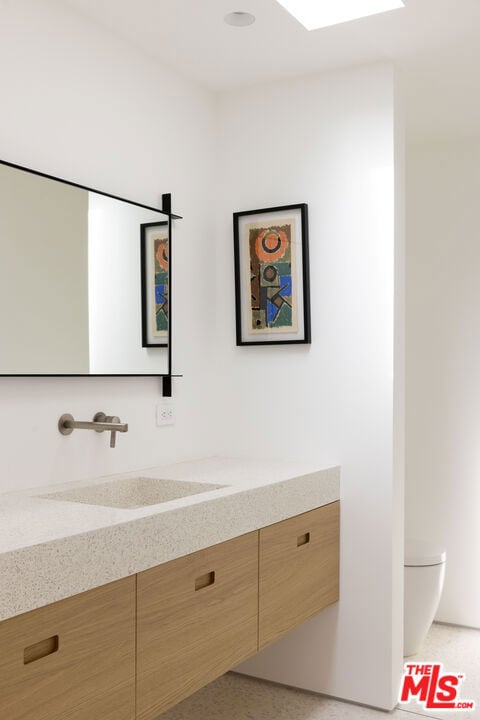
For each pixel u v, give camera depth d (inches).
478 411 146.3
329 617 115.6
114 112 102.1
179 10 95.1
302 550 103.2
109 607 68.7
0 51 84.5
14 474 86.1
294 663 118.8
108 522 69.8
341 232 114.3
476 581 146.3
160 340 108.0
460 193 148.8
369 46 106.0
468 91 122.5
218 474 103.3
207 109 122.6
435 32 101.5
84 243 94.3
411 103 128.0
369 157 112.0
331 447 115.2
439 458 150.0
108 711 68.8
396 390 112.0
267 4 93.7
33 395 88.6
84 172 96.8
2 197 82.8
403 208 115.3
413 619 129.5
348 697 114.0
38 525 68.2
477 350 146.5
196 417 119.3
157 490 99.6
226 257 123.8
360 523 113.1
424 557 128.6
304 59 111.0
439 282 150.5
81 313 93.6
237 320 121.3
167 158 112.7
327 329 115.6
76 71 95.5
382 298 111.1
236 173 123.3
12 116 86.1
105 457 100.0
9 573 58.3
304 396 117.4
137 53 106.4
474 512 146.6
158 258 107.8
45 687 62.0
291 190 118.3
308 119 117.1
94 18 97.6
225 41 104.6
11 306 83.7
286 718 108.1
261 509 93.0
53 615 62.6
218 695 116.5
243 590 89.4
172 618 77.1
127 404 104.0
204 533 82.0
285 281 117.4
